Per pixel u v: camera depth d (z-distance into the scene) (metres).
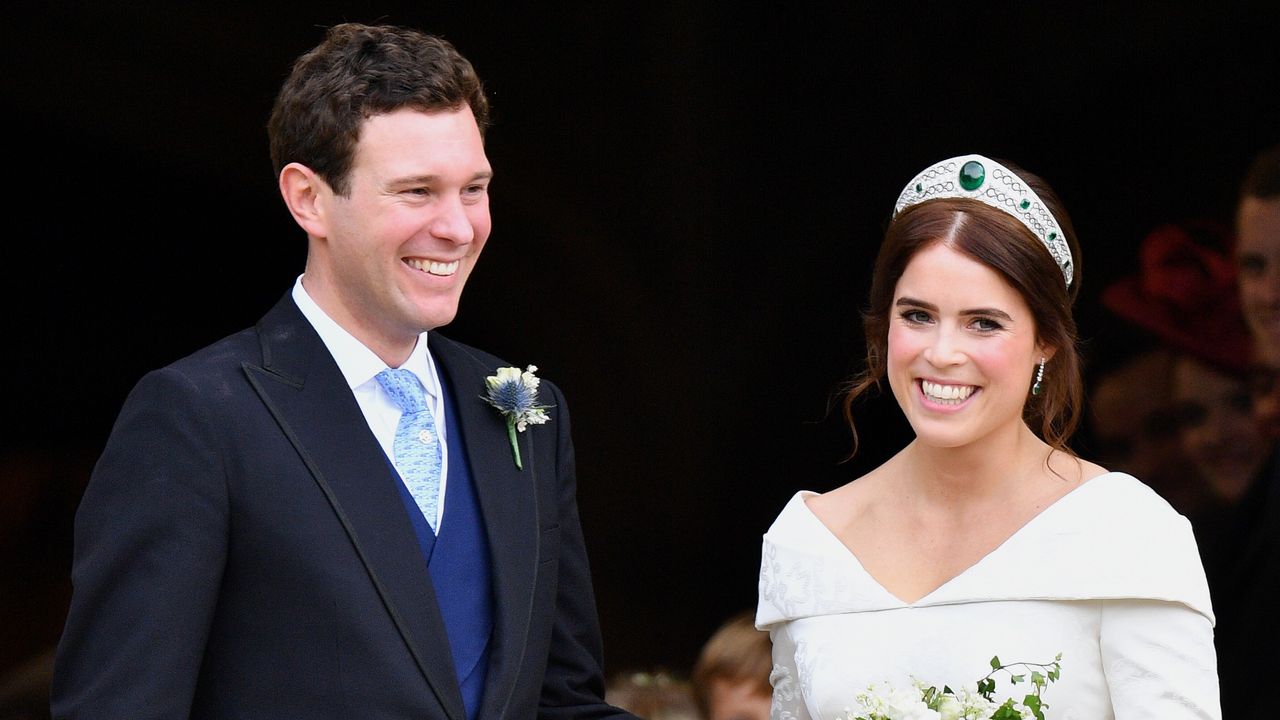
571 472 11.86
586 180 35.50
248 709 9.94
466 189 10.44
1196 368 30.47
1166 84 31.89
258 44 31.27
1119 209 31.86
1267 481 26.53
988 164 11.19
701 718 18.30
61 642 9.92
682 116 35.19
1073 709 10.83
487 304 36.03
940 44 33.75
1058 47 32.69
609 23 34.72
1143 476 30.48
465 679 10.45
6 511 35.19
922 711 9.75
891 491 11.99
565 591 11.64
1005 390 10.94
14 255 35.44
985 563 11.18
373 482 10.35
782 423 36.59
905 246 11.03
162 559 9.76
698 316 36.25
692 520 36.75
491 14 34.19
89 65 30.42
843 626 11.52
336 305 10.68
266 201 36.50
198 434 9.98
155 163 34.81
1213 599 26.30
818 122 35.03
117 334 36.34
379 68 10.22
